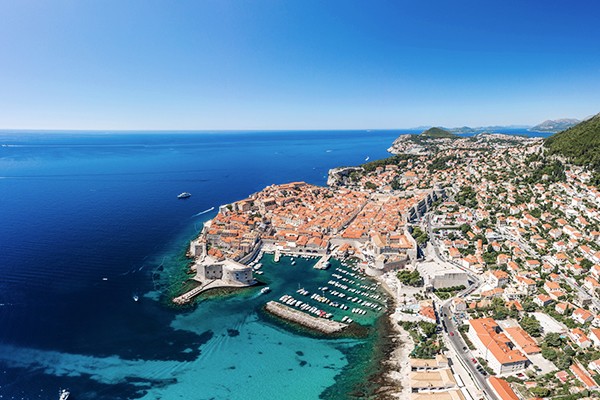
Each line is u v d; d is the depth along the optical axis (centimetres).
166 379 13025
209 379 13050
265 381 12962
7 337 15000
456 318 16162
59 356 14025
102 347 14612
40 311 16888
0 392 12231
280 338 15362
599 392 11231
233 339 15288
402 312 16562
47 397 12081
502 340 13625
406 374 13012
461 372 12825
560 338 13988
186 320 16612
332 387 12662
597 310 15638
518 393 11562
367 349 14562
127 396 12219
